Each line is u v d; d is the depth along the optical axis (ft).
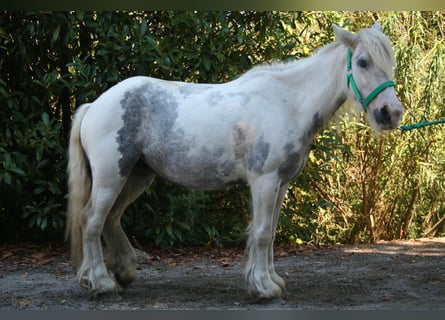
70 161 14.14
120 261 14.55
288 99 13.28
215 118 13.24
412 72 23.63
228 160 13.23
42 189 20.31
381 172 24.03
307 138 13.26
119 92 13.84
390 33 23.86
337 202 23.85
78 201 13.97
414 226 25.27
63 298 14.05
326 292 14.70
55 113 22.09
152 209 20.77
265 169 12.89
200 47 20.85
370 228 24.04
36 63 21.35
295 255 20.61
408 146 23.82
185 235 21.44
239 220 22.58
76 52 21.26
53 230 21.47
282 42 22.17
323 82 13.28
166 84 14.08
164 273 17.39
